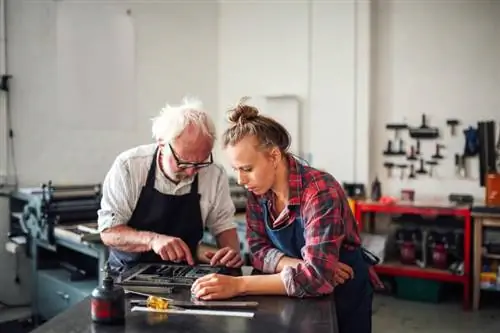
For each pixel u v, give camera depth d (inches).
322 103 188.7
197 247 81.8
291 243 64.5
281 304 54.7
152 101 183.6
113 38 170.7
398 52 181.9
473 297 156.2
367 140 181.9
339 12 183.6
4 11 146.1
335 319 50.7
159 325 48.4
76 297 114.9
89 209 128.2
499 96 169.8
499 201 153.8
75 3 160.2
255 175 60.0
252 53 199.5
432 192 179.5
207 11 199.6
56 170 158.9
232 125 60.2
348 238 65.6
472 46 172.2
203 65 199.6
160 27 184.7
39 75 153.9
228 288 56.5
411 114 181.3
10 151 149.7
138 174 76.3
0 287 148.3
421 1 177.8
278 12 194.4
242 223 150.1
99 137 168.6
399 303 163.9
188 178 76.9
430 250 167.3
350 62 182.7
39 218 123.6
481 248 153.4
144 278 63.4
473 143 171.9
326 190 59.7
